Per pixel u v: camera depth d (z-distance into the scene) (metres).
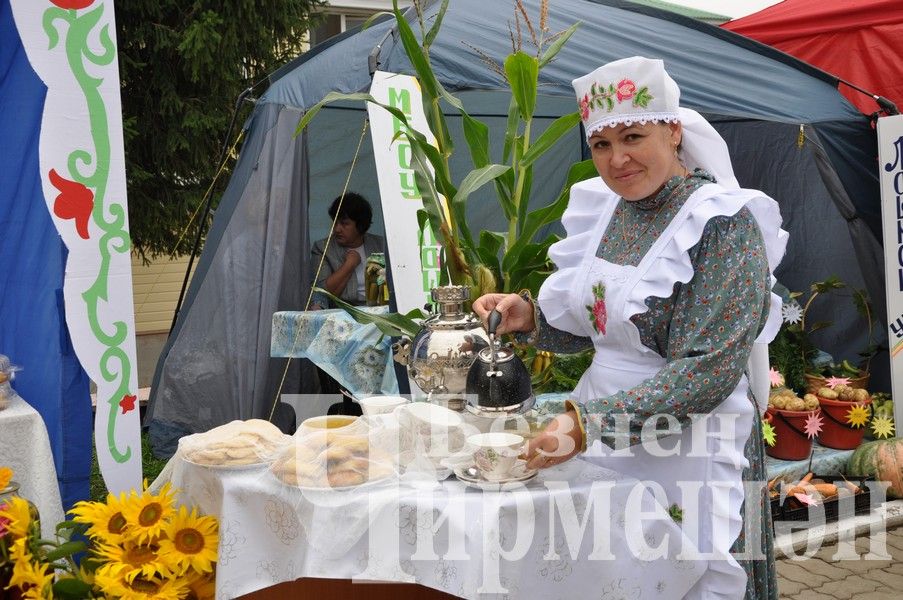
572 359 3.67
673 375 1.60
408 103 3.63
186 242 7.18
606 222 1.90
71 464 2.81
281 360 4.29
